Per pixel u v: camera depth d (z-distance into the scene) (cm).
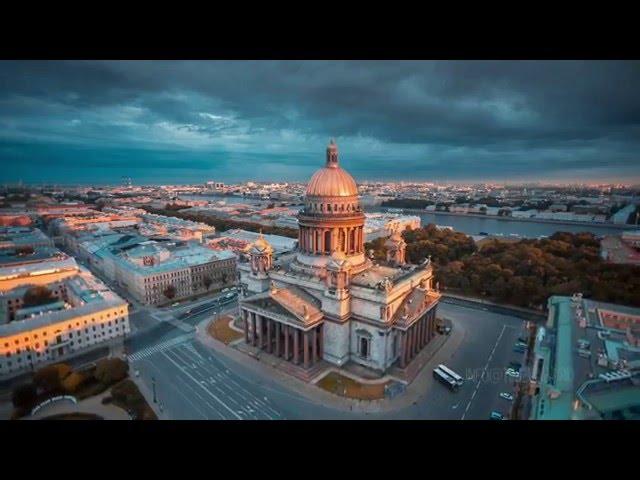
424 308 13162
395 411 10225
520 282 17500
